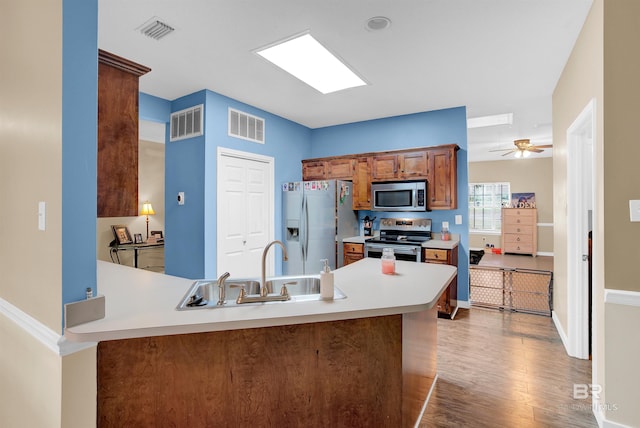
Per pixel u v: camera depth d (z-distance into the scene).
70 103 1.29
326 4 2.17
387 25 2.41
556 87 3.46
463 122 4.25
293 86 3.57
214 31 2.50
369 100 4.02
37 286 1.45
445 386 2.38
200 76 3.31
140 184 6.41
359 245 4.29
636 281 1.77
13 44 1.64
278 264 4.66
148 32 2.51
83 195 1.34
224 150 3.85
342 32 2.50
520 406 2.14
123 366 1.40
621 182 1.80
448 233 4.30
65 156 1.28
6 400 1.77
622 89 1.79
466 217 4.24
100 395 1.38
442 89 3.67
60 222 1.28
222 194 3.85
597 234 1.99
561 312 3.25
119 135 1.58
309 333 1.59
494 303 4.40
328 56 2.92
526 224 8.23
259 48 2.75
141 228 6.45
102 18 2.33
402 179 4.34
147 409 1.43
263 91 3.72
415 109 4.39
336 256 4.32
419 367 2.01
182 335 1.45
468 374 2.55
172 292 1.75
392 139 4.71
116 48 2.75
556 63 2.99
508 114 4.66
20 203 1.60
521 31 2.47
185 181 3.84
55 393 1.30
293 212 4.62
